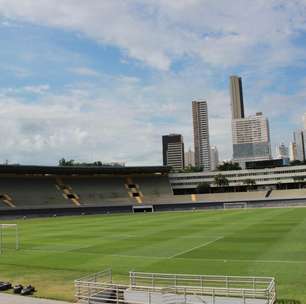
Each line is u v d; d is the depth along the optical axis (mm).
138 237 57781
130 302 23672
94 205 137875
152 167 163000
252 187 178000
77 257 43000
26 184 140875
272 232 56094
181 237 55500
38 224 90312
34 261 41625
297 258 36781
